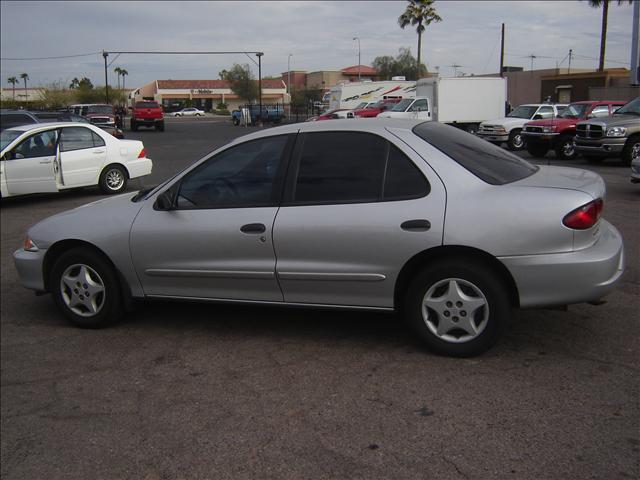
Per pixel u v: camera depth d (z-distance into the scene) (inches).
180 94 3846.0
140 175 533.3
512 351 169.0
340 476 119.2
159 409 150.9
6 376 175.5
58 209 454.3
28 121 815.1
